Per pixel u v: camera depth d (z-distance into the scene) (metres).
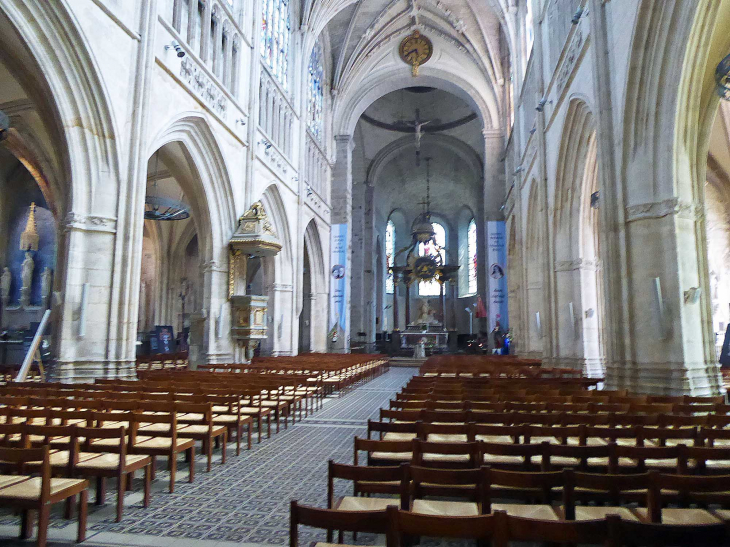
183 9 18.28
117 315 13.66
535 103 23.36
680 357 11.32
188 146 18.42
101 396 8.88
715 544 2.86
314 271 35.53
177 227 31.84
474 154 49.75
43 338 21.62
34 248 26.11
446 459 5.92
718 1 10.48
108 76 13.52
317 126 35.09
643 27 11.65
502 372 18.16
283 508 6.19
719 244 20.53
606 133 13.16
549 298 20.17
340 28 36.31
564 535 2.93
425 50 38.06
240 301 20.67
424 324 49.91
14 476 5.27
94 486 7.14
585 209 18.84
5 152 25.38
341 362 20.72
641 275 12.09
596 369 18.42
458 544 5.12
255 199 22.77
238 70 21.39
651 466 5.91
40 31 12.05
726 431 6.01
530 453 5.15
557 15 19.03
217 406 10.05
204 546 5.08
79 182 13.38
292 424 12.10
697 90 11.55
